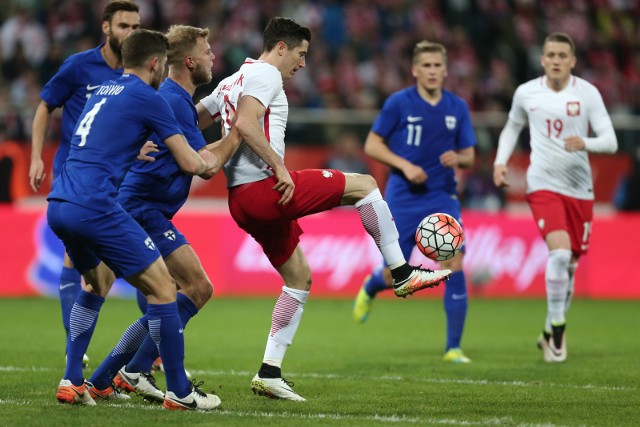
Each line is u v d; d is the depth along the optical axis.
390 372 29.00
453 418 20.88
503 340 38.09
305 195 23.08
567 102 32.34
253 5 71.56
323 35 73.38
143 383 22.52
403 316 47.06
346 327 42.03
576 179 32.50
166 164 22.95
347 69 70.81
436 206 33.50
